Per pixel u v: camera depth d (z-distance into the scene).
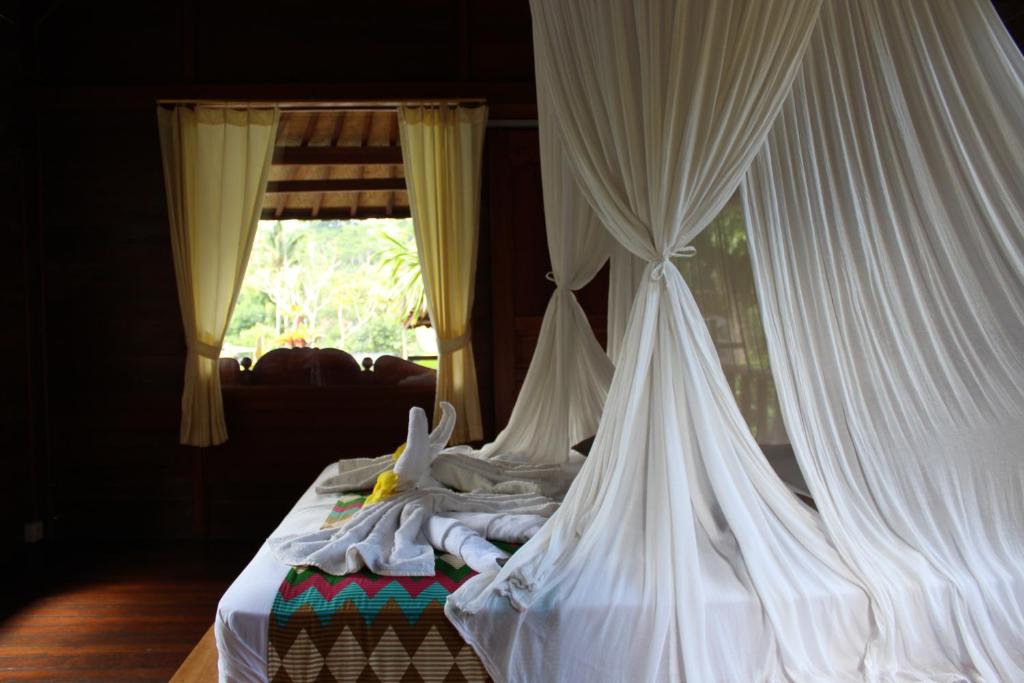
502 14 4.47
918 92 2.25
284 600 1.91
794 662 1.85
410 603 1.89
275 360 4.46
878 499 2.11
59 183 4.38
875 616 1.89
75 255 4.39
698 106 2.08
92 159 4.38
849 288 2.20
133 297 4.41
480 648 1.83
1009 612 1.95
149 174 4.40
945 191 2.22
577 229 3.20
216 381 4.32
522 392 3.30
